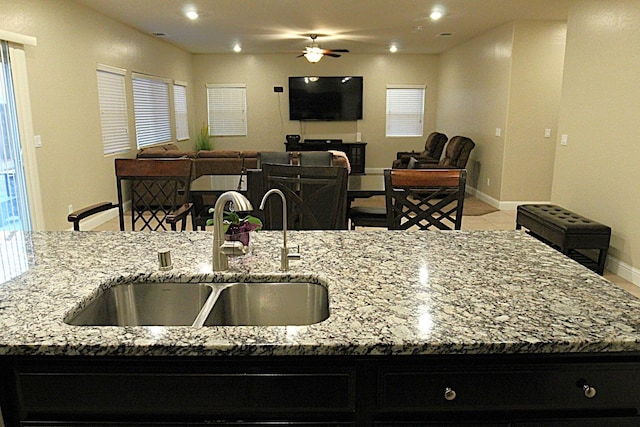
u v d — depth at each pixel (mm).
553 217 4246
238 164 6477
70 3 5082
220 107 10352
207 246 1853
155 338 1101
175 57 8961
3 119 3973
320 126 10516
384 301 1299
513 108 6383
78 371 1115
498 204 6734
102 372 1114
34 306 1283
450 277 1493
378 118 10508
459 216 2523
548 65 6281
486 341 1077
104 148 6008
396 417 1145
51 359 1111
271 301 1530
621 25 3838
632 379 1128
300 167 2613
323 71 10250
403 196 2498
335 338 1091
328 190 2592
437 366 1116
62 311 1252
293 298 1525
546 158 6535
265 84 10258
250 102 10336
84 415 1144
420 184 2496
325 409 1133
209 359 1106
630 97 3740
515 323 1168
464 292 1367
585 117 4406
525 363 1120
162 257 1568
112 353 1079
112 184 6180
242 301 1532
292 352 1073
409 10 5652
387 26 6781
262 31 7234
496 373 1119
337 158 6219
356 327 1144
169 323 1547
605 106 4078
